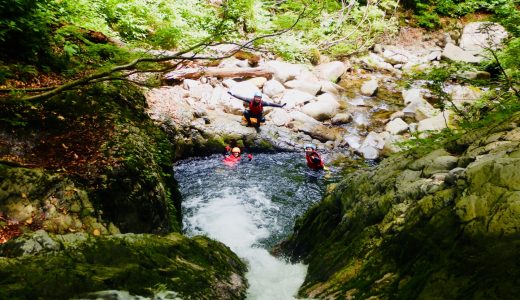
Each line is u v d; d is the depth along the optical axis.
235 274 3.63
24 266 2.45
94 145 4.61
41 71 5.66
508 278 1.84
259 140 8.14
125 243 2.99
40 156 4.31
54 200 3.82
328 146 8.55
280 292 3.55
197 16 10.91
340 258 3.34
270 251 4.91
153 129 6.07
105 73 3.96
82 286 2.43
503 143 2.91
